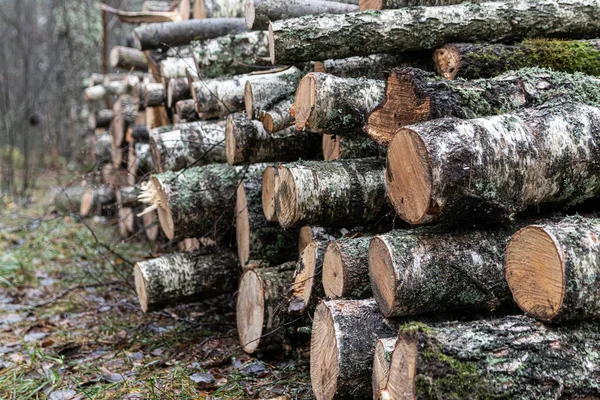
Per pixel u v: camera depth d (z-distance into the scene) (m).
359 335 2.83
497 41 3.75
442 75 3.62
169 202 4.35
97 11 11.96
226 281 4.61
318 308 3.00
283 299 3.74
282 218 3.50
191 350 4.26
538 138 2.67
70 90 12.20
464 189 2.52
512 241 2.47
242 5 5.94
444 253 2.73
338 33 3.40
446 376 2.22
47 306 5.38
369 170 3.48
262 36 4.90
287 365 3.82
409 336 2.28
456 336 2.30
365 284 3.13
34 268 6.39
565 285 2.25
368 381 2.82
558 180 2.70
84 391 3.55
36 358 4.22
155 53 6.18
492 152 2.56
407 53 3.83
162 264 4.47
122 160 7.00
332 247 3.21
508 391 2.26
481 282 2.75
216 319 4.75
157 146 4.87
